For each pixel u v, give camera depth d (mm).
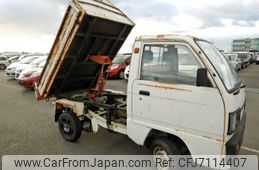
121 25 4777
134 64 3490
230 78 3275
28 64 13141
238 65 20234
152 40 3314
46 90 4859
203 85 2701
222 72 3066
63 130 4805
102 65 5094
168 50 3182
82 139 4832
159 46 3260
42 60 12445
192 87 2914
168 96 3115
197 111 2895
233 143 2758
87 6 4016
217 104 2738
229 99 2729
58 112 5031
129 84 3551
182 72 3047
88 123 4684
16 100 8445
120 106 4215
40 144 4574
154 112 3297
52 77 4598
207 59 2840
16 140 4754
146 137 3463
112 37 4855
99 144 4598
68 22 4023
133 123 3586
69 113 4672
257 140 4824
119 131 4059
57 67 4406
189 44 2986
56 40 4293
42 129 5418
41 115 6566
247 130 5426
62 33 4180
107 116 4246
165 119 3199
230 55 20594
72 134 4613
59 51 4273
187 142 3039
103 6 4555
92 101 4664
